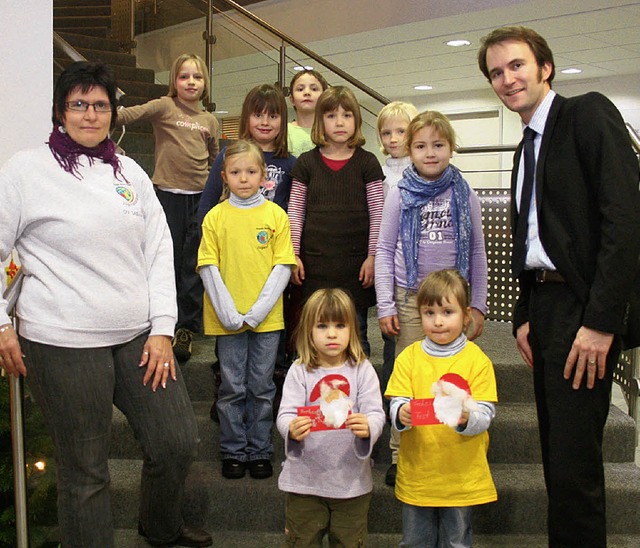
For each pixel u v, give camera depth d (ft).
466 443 7.05
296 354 9.38
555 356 6.41
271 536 8.43
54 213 6.13
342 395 6.72
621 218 5.90
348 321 7.13
